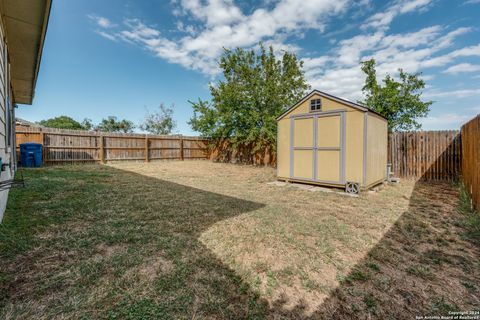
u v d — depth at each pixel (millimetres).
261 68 13062
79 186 5352
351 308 1701
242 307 1661
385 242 2811
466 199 4969
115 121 27234
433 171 7863
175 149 14586
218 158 15789
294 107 6965
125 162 12141
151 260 2217
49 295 1653
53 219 3160
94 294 1691
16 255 2166
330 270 2180
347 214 3904
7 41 4254
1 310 1483
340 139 5965
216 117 13789
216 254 2389
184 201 4508
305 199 4992
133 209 3842
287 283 1963
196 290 1808
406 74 9281
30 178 6031
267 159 13188
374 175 6195
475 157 4344
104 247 2438
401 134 8352
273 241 2736
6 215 3189
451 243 2811
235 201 4641
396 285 1974
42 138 9531
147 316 1508
